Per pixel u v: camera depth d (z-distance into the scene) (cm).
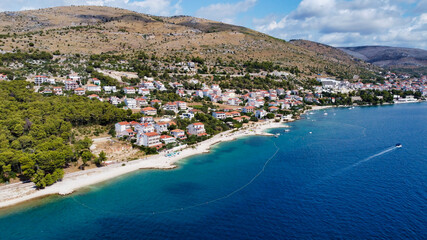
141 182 11500
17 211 9325
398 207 9094
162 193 10556
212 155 14900
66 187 10925
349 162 13275
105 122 17500
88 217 9012
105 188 10969
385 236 7700
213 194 10419
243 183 11306
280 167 12950
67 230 8350
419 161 13088
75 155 12862
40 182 10619
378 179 11225
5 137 12544
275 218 8719
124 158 13912
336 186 10738
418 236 7669
